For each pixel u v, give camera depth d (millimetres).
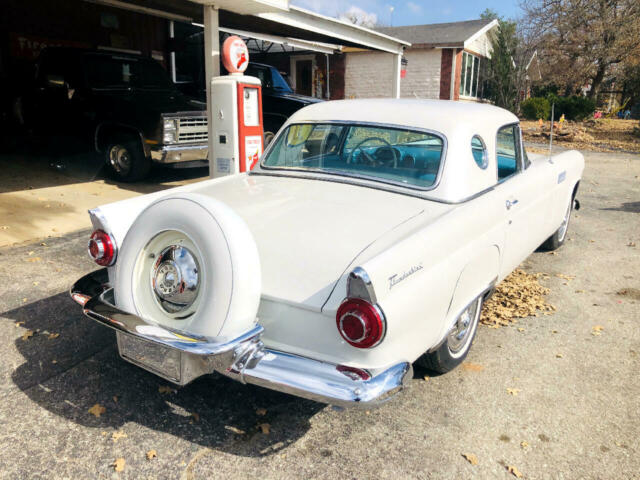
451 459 2576
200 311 2359
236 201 3121
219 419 2834
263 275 2504
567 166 5121
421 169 3232
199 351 2266
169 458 2521
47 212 6324
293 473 2451
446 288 2715
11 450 2521
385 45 12422
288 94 10734
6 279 4453
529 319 4176
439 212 2941
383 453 2604
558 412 2971
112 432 2689
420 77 21703
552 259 5648
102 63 8398
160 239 2531
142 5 9523
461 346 3383
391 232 2660
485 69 25609
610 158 14383
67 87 8141
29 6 9906
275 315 2480
